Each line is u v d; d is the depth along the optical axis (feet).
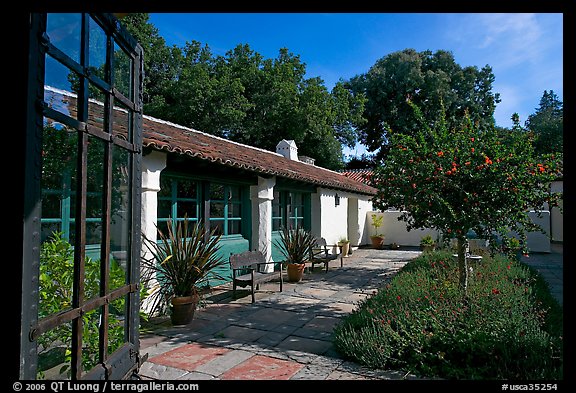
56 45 6.76
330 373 12.12
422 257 33.32
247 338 15.70
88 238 8.32
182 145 20.56
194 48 78.13
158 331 16.55
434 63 94.43
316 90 74.08
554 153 16.70
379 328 13.50
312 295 23.90
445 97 85.66
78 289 7.34
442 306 15.08
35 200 5.90
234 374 12.07
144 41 67.67
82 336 7.49
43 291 7.52
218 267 25.93
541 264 39.40
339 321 18.15
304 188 39.34
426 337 12.82
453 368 11.80
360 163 107.76
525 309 15.17
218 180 26.16
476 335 12.59
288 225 36.81
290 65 78.59
